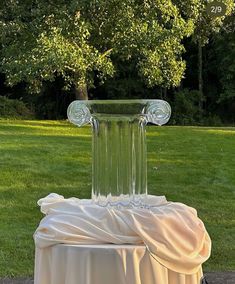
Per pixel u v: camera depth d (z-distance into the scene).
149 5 14.07
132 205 2.33
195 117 21.23
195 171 7.50
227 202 6.09
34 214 5.52
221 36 20.66
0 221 5.26
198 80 22.17
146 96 20.92
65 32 13.40
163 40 14.09
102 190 2.38
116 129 2.38
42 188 6.48
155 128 12.39
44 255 2.21
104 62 14.22
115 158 2.37
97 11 14.02
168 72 14.64
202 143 9.87
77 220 2.19
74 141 9.78
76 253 2.10
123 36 14.17
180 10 14.96
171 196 6.25
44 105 19.91
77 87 15.62
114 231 2.16
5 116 18.94
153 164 7.88
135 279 2.07
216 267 4.16
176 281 2.14
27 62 13.23
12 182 6.64
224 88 21.81
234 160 8.34
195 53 22.12
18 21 13.73
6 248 4.49
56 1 13.68
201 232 2.22
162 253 2.09
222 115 22.27
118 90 20.50
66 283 2.12
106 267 2.08
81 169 7.43
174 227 2.18
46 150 8.65
